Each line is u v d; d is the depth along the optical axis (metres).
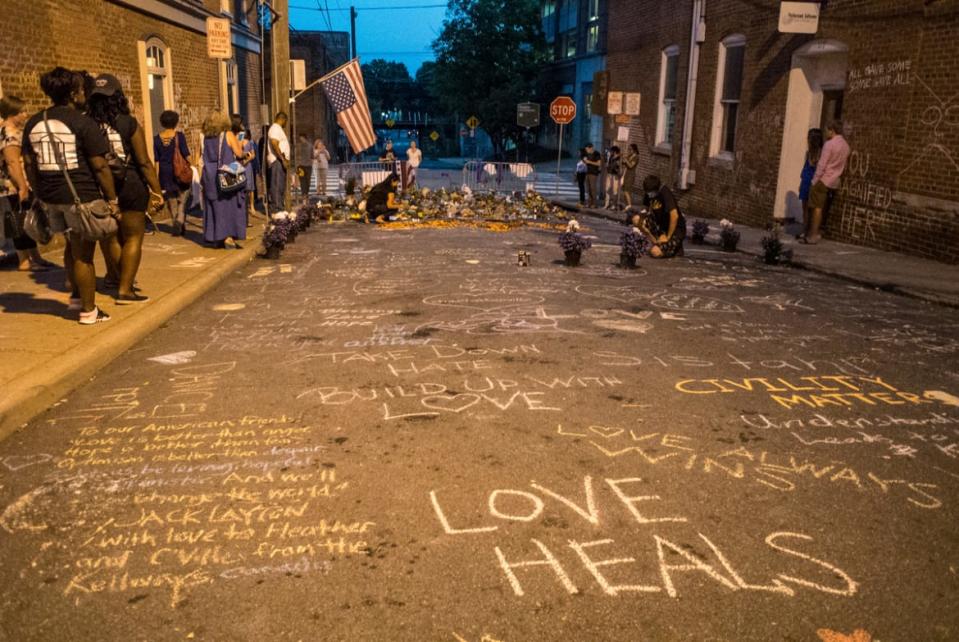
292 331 6.29
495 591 2.68
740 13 15.96
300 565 2.84
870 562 2.89
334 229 14.62
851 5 11.84
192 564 2.85
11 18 9.07
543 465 3.71
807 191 12.52
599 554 2.92
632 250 9.69
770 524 3.17
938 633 2.48
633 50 24.05
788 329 6.53
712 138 17.59
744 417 4.39
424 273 9.27
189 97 16.34
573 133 44.75
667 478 3.58
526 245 12.17
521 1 50.53
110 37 12.11
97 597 2.64
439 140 78.75
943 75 9.95
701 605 2.61
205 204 10.05
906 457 3.87
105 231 5.57
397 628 2.48
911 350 5.92
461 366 5.31
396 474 3.60
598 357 5.57
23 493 3.41
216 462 3.72
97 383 4.91
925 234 10.34
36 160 5.38
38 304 6.50
